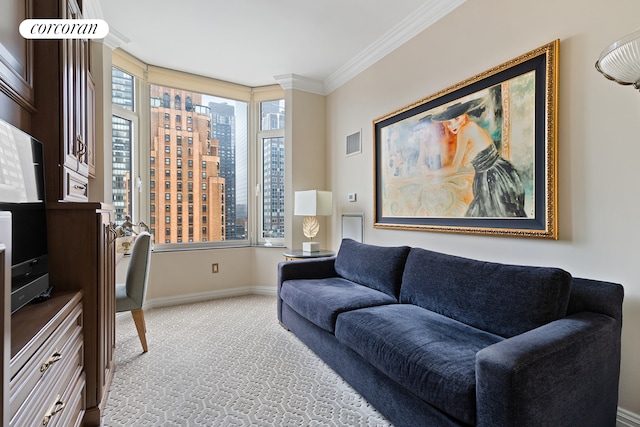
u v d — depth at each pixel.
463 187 2.27
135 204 3.37
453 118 2.33
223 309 3.38
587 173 1.61
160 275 3.49
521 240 1.92
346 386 1.90
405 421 1.45
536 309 1.45
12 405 0.76
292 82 3.82
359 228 3.44
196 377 1.99
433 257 2.07
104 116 2.74
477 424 1.13
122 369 2.08
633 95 1.46
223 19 2.64
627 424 1.48
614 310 1.40
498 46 2.03
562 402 1.13
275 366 2.14
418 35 2.66
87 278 1.49
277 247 3.94
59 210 1.46
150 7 2.46
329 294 2.29
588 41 1.60
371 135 3.23
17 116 1.31
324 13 2.57
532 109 1.83
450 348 1.41
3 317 0.65
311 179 3.98
